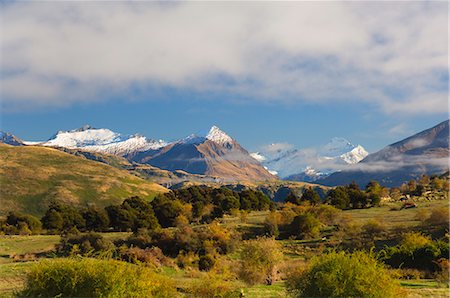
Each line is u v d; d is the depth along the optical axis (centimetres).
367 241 7900
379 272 2420
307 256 6950
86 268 2089
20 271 4016
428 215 9256
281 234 9575
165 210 12750
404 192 15325
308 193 15550
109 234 9925
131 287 2127
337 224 9738
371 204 12525
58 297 2047
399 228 8519
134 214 12188
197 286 2747
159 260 6450
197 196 15075
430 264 5516
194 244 7606
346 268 2403
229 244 7806
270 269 4450
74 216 12338
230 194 15500
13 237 9419
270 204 15650
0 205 19775
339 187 13200
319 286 2414
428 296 3328
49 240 8738
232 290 2836
